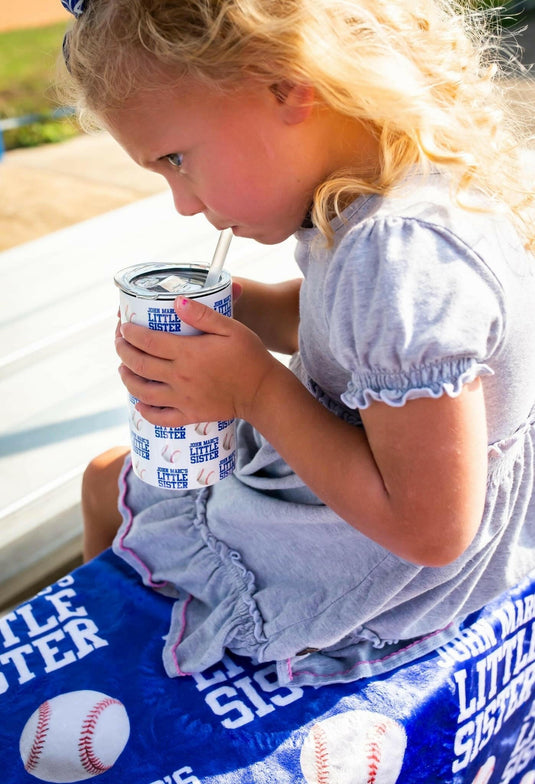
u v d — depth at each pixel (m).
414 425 0.80
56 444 1.67
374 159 0.88
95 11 0.83
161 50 0.78
